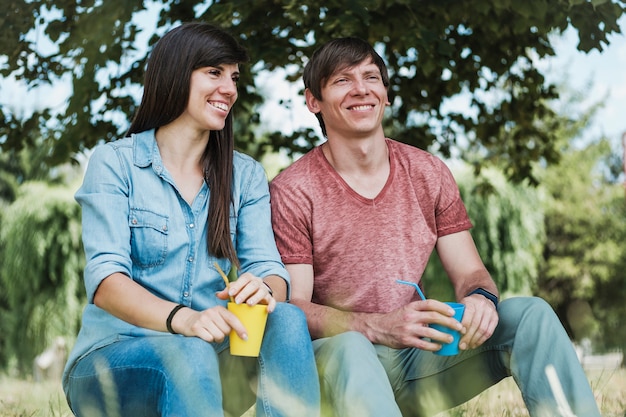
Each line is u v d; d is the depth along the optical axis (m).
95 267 2.25
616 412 3.40
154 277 2.40
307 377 2.12
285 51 5.07
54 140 5.63
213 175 2.51
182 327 2.09
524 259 15.81
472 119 6.77
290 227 2.78
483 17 5.30
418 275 2.83
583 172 20.67
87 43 5.04
